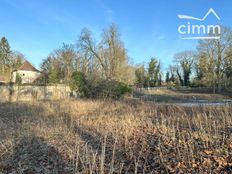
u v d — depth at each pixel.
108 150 7.25
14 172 5.96
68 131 9.60
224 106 13.47
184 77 69.06
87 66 32.94
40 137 8.73
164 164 5.94
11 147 7.38
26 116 13.52
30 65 56.84
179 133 7.89
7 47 62.09
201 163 5.88
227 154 6.14
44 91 29.30
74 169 6.06
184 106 15.50
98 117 12.77
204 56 50.62
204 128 8.58
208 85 53.00
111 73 36.38
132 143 7.75
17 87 28.44
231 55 48.78
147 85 68.00
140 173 5.74
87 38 40.06
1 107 18.38
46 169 6.11
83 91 25.69
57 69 33.16
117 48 39.12
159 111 14.30
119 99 24.23
